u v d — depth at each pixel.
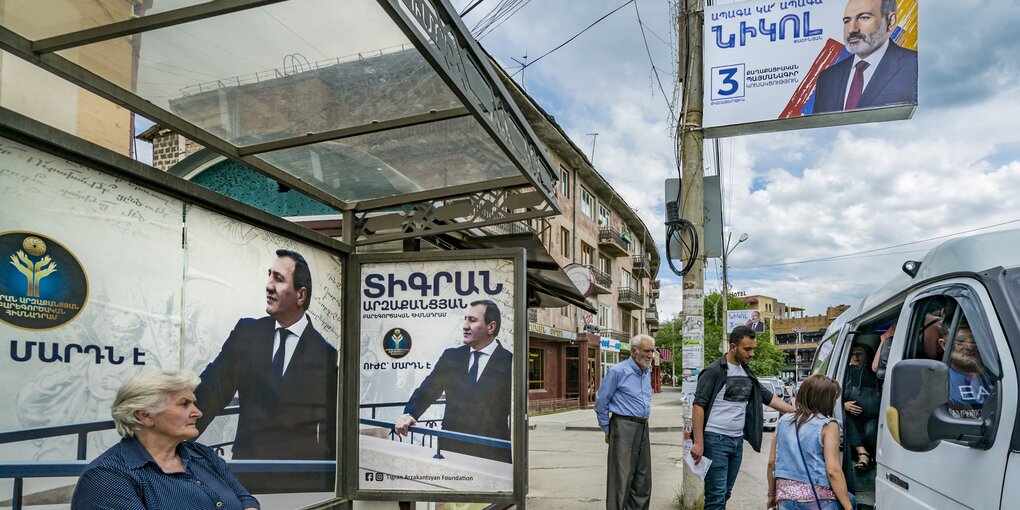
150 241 3.27
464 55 3.08
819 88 8.45
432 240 6.51
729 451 6.03
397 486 4.77
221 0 2.65
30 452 2.69
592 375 36.75
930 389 2.94
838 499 4.20
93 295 2.96
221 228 3.74
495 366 4.81
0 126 2.56
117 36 2.82
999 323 3.06
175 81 3.37
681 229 8.57
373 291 4.94
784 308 145.00
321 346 4.60
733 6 8.74
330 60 3.21
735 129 8.78
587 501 9.00
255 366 3.98
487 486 4.73
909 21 8.34
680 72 9.05
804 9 8.59
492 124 3.48
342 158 4.50
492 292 4.87
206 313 3.61
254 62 3.20
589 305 9.03
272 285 4.15
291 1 2.64
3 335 2.62
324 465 4.57
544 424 23.34
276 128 3.98
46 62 2.96
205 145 4.04
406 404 4.84
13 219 2.66
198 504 2.62
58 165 2.84
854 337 5.36
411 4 2.54
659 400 45.88
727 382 6.01
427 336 4.88
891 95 8.25
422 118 3.88
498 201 5.33
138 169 3.11
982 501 2.74
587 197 36.97
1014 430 2.71
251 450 3.93
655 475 11.12
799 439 4.35
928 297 3.80
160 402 2.58
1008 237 3.49
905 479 3.59
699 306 8.48
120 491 2.46
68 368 2.84
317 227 7.28
